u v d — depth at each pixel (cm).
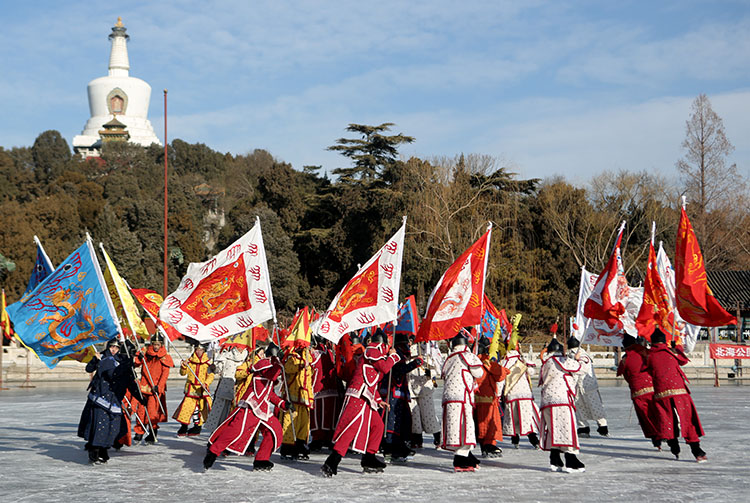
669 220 5838
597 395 1423
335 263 6303
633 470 1045
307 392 1146
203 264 1209
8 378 3559
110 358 1123
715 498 841
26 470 1052
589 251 5722
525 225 5847
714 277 5512
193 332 1180
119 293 1217
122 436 1169
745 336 5131
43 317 1157
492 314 1427
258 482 954
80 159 12988
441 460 1169
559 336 5534
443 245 5262
